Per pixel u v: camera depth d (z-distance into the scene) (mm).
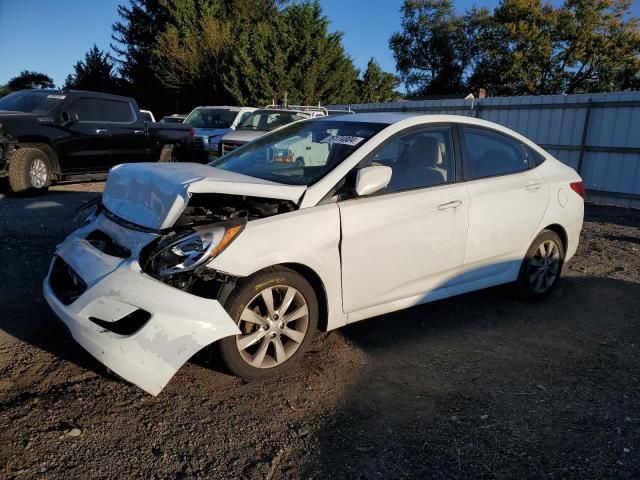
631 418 3092
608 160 11102
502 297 5059
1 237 5965
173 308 2836
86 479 2414
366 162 3666
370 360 3697
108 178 3787
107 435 2725
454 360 3760
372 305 3695
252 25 35094
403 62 50219
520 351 3947
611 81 36156
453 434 2893
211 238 2979
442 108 14391
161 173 3367
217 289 3109
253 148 4418
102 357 2854
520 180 4543
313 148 3938
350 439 2812
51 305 3219
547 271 4930
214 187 3100
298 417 2986
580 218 5121
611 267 6215
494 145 4539
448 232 3965
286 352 3363
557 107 11836
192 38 32812
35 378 3184
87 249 3297
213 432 2809
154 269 2965
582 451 2773
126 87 39438
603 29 35750
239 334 3119
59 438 2668
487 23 40781
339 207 3449
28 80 55062
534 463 2666
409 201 3754
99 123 9773
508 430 2943
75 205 8188
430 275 3971
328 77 29312
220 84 31734
